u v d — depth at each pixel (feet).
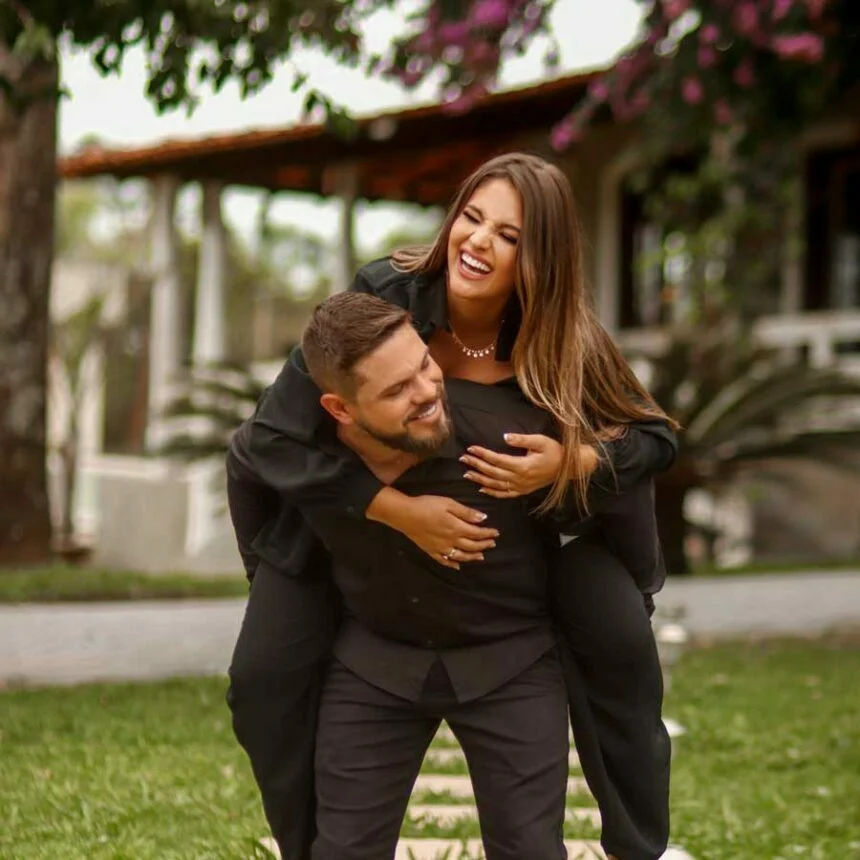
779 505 51.34
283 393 9.99
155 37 22.20
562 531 10.46
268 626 10.46
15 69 36.22
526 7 31.07
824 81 36.45
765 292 53.72
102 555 65.21
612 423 10.36
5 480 41.50
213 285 60.49
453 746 19.86
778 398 38.86
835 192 53.21
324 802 10.43
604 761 10.96
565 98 49.65
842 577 42.06
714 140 45.80
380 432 9.42
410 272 10.46
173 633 29.71
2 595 34.94
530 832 10.07
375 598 10.23
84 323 79.15
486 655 10.36
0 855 14.40
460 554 9.82
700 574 42.45
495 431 10.01
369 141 54.13
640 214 57.72
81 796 16.49
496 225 9.91
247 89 23.15
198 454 43.96
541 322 9.98
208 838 15.08
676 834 16.08
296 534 10.44
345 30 23.76
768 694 24.27
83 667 25.82
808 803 17.71
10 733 19.85
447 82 31.91
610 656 10.64
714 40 31.99
